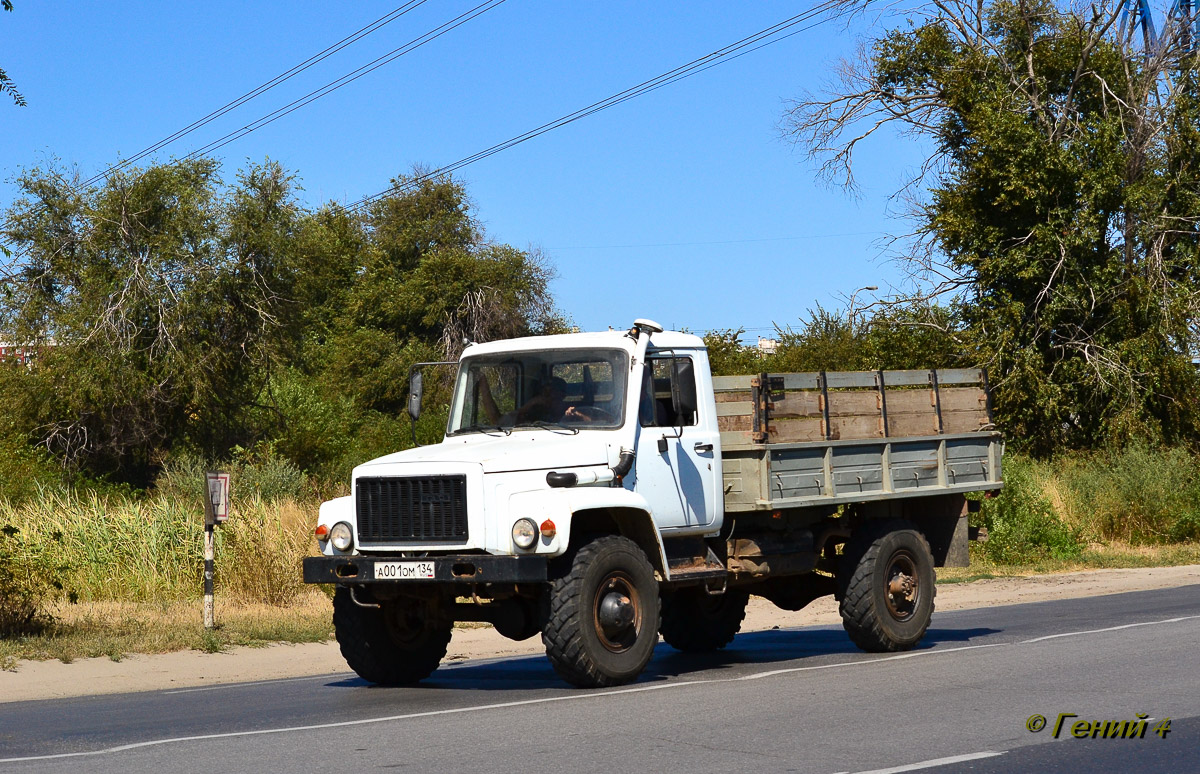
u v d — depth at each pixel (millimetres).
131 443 32812
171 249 32406
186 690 10469
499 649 13562
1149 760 6434
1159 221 32000
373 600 9617
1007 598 18609
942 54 34812
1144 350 31328
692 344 10555
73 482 30672
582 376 10062
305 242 35281
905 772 6102
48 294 33156
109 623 13883
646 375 10086
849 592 11344
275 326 34250
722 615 12484
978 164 32312
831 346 36219
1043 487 26562
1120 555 24516
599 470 9453
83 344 31391
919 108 35688
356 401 55812
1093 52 33906
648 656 9273
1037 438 32719
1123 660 10344
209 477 13484
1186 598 16906
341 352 58406
